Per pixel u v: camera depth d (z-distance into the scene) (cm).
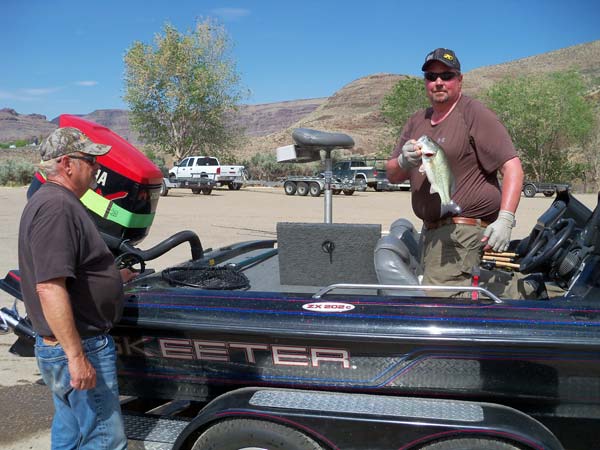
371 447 256
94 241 274
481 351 258
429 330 262
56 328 257
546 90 4262
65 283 262
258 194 3119
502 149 312
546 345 248
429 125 341
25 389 500
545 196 3281
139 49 4278
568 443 300
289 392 276
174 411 391
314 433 260
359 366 274
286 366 284
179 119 4444
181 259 1052
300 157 429
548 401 258
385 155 5419
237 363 291
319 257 369
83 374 262
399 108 5066
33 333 339
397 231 400
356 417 255
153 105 4428
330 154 420
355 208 2233
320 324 274
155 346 301
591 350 246
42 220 259
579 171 4416
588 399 254
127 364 309
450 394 267
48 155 275
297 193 3056
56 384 278
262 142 11406
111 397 285
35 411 456
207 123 4522
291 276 376
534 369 255
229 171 3419
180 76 4331
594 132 4322
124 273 358
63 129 280
